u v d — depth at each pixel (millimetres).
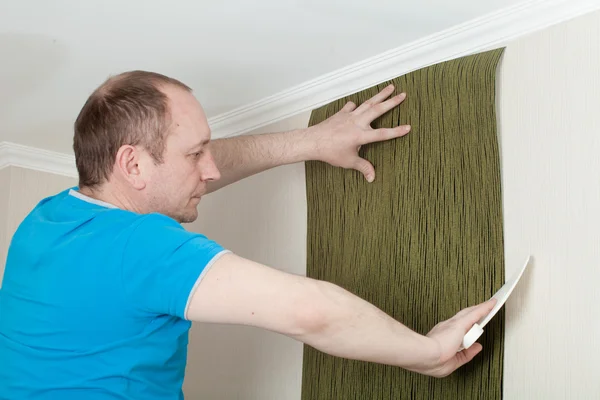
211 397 3047
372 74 2531
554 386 1898
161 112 1758
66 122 3223
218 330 3094
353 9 2174
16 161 3607
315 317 1478
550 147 2012
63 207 1739
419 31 2293
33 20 2297
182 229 1592
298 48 2455
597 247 1858
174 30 2350
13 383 1634
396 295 2312
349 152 2414
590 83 1941
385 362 1586
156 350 1637
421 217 2285
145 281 1511
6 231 3557
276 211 2928
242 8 2189
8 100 2953
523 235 2039
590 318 1847
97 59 2580
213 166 1903
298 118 2846
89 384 1581
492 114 2133
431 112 2307
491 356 2041
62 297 1585
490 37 2211
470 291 2115
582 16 1988
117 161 1734
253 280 1472
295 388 2697
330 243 2584
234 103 2951
